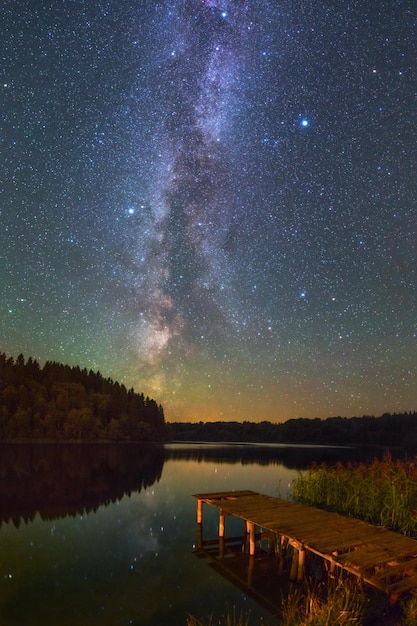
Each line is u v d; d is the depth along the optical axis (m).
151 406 115.75
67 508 19.88
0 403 85.56
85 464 42.22
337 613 7.53
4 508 19.84
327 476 19.73
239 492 16.62
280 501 14.79
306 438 111.06
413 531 13.79
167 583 10.45
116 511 19.16
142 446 82.44
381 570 8.42
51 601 9.50
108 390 108.94
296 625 7.60
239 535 14.89
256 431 125.81
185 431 139.50
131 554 12.80
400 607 8.27
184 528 16.00
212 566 11.64
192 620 8.46
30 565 11.88
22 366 100.44
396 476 16.78
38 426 82.88
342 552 9.92
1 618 8.69
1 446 67.38
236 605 9.12
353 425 100.56
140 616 8.71
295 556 10.41
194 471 36.66
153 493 24.27
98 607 9.14
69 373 106.50
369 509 16.11
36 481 28.92
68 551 13.21
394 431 88.75
